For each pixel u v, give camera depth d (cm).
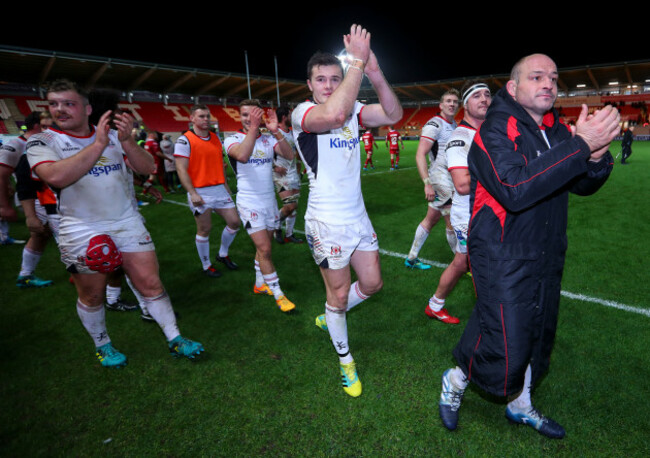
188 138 370
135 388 233
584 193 167
